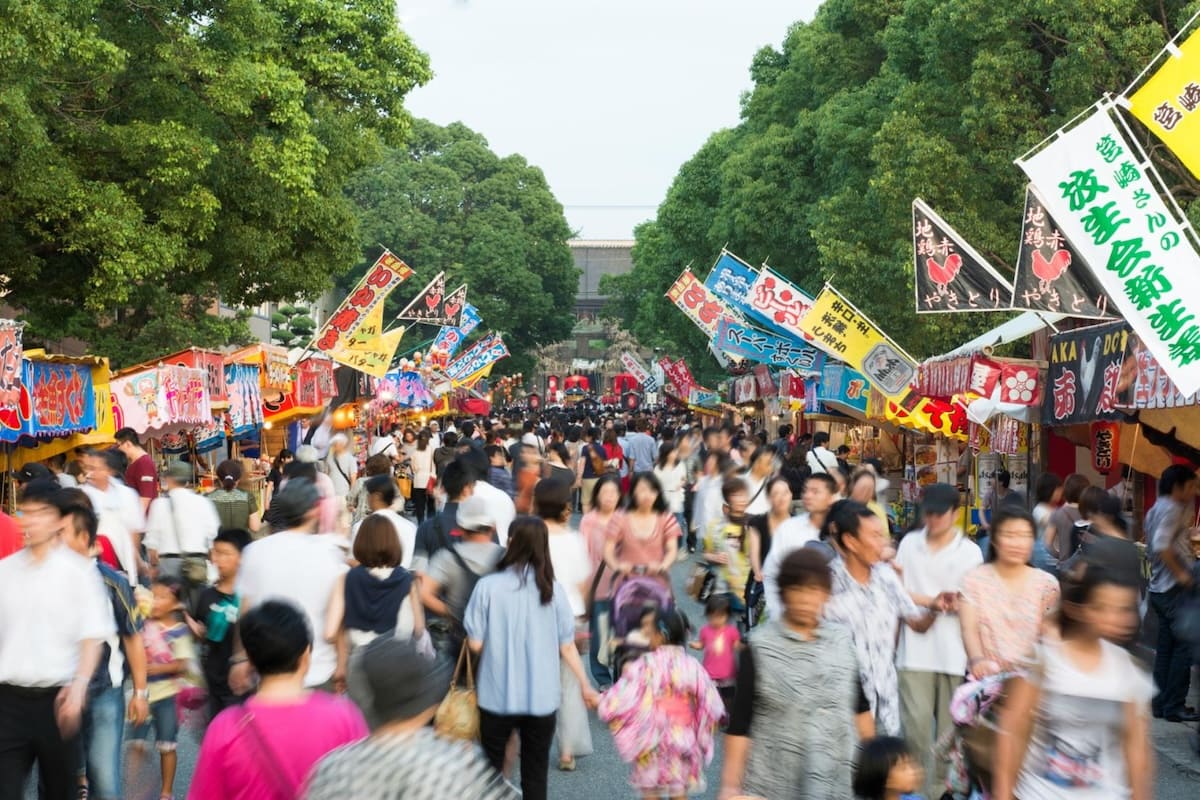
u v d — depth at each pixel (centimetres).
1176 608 1003
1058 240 1170
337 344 2473
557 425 4025
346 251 2564
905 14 2722
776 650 500
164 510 1095
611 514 1073
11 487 1471
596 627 1048
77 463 1337
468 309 4531
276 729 418
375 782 364
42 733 608
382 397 3519
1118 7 2078
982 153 2367
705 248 4672
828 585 500
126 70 1989
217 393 2077
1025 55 2270
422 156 7156
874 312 2828
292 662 431
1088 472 1766
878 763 466
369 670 387
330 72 2450
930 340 2686
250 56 2173
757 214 3656
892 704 632
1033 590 665
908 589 732
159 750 762
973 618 666
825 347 1880
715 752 912
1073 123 2144
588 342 12550
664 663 691
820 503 870
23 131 1634
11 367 1228
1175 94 1027
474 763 376
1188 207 2056
